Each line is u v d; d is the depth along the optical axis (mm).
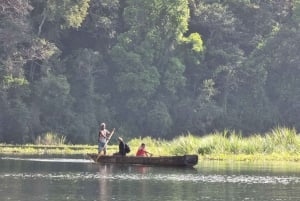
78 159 146500
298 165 131000
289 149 159500
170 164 127312
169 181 99875
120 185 94375
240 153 159375
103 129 145000
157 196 83938
